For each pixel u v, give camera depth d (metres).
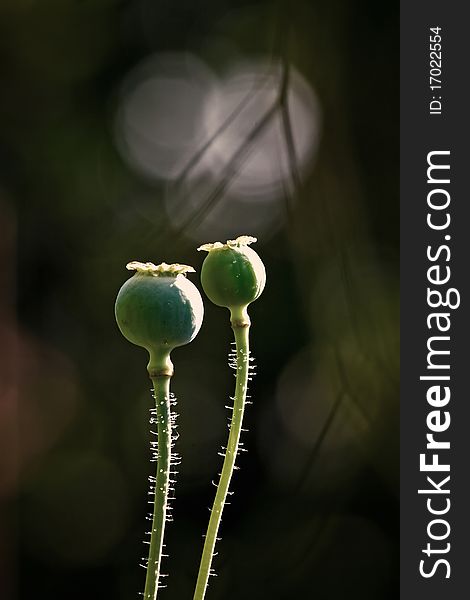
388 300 1.69
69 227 2.37
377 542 2.13
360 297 1.48
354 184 1.62
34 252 2.37
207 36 2.41
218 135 1.30
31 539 2.42
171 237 1.32
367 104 1.72
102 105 2.43
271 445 2.26
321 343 1.68
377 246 1.71
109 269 2.34
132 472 2.40
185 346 2.32
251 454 2.28
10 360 2.30
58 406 2.41
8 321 2.30
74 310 2.38
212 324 2.34
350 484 2.09
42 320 2.39
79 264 2.37
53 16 2.40
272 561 2.09
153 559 0.86
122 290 0.89
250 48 2.37
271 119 1.26
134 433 2.40
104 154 2.40
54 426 2.42
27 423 2.40
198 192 1.64
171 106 2.44
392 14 1.72
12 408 2.30
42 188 2.38
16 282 2.33
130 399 2.40
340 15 1.67
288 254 2.13
